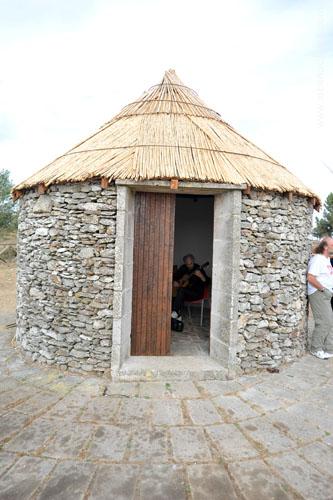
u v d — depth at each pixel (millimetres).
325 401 3992
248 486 2594
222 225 4797
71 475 2666
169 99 6031
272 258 4809
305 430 3375
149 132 5195
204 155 4824
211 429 3342
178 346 5543
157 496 2473
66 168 4703
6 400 3824
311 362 5227
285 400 3984
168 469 2760
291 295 5094
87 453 2930
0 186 16312
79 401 3824
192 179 4301
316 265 5414
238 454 2971
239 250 4500
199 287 6871
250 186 4477
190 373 4469
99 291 4465
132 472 2715
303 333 5531
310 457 2963
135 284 4945
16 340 5781
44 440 3098
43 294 4809
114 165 4449
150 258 4938
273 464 2855
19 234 5516
